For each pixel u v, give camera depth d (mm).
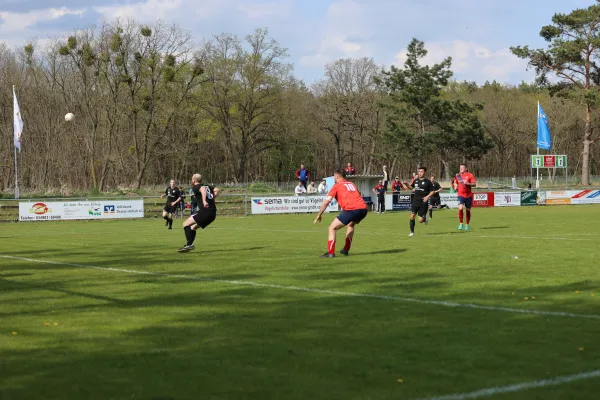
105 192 50156
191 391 5152
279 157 83000
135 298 9422
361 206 14328
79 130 63656
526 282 10328
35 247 18266
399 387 5203
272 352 6305
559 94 60719
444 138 65562
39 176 62312
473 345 6488
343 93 78125
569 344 6477
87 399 4996
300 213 38844
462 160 86500
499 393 5031
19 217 33781
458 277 11000
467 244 16859
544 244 16594
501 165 91375
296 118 75000
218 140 76188
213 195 15961
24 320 7930
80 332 7242
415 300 8961
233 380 5422
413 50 65812
